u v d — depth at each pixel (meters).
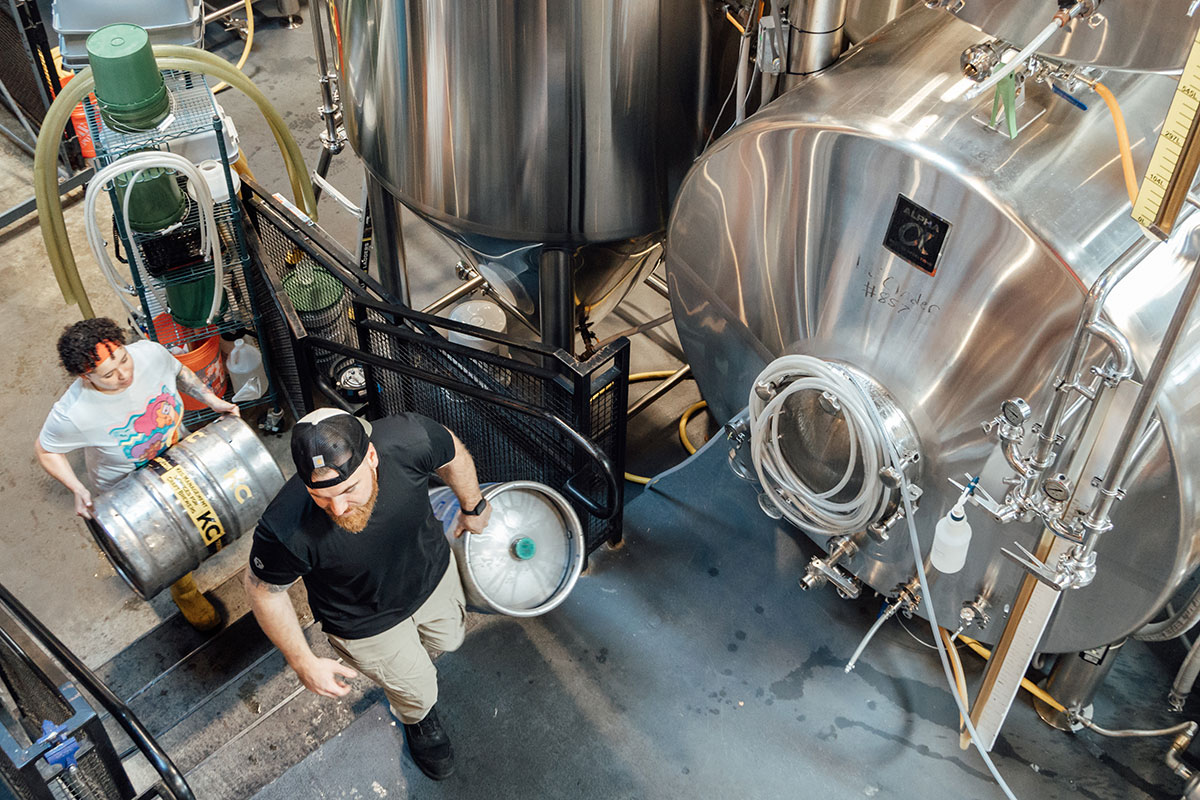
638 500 4.04
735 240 3.11
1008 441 2.39
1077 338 2.22
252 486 3.54
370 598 2.77
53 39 6.23
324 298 4.36
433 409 4.04
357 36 3.53
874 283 2.79
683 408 4.52
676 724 3.40
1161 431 2.34
